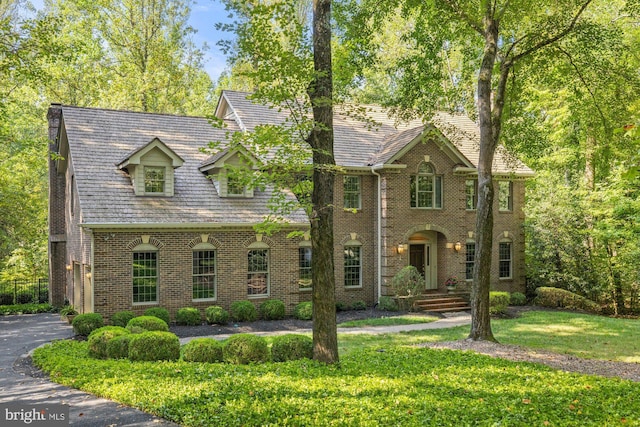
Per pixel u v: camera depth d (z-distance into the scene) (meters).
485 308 17.28
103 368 11.74
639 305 27.67
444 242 27.42
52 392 10.09
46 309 26.91
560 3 18.36
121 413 8.48
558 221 28.05
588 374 12.77
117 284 19.56
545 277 28.95
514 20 19.22
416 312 24.59
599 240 26.83
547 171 32.59
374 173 25.83
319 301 12.48
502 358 14.23
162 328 16.75
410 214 26.11
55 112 26.62
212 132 25.48
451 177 27.39
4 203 29.97
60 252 27.75
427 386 10.26
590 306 26.77
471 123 32.38
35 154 28.05
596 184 27.22
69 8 35.09
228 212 22.03
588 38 18.55
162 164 21.28
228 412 8.15
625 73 19.86
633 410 8.90
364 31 18.66
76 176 20.45
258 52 11.61
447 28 19.22
